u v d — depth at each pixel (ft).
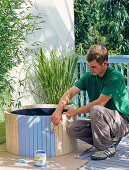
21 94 11.30
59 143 8.77
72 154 8.90
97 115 8.13
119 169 7.52
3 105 10.44
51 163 8.09
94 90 8.84
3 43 8.62
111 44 19.94
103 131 8.22
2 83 9.98
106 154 8.34
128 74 11.91
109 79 8.31
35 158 7.89
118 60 12.05
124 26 19.75
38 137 8.65
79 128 8.73
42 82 11.45
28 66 11.54
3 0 8.51
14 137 8.96
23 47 11.35
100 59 7.96
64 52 14.26
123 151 9.04
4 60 8.86
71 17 15.17
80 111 8.64
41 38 12.53
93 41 21.40
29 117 8.64
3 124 10.45
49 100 11.51
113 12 17.46
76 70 13.52
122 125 8.54
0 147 9.78
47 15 12.92
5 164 8.05
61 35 14.14
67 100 8.92
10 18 8.59
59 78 11.38
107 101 8.32
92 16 20.52
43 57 11.64
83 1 20.74
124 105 8.59
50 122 8.64
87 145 9.86
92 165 7.88
